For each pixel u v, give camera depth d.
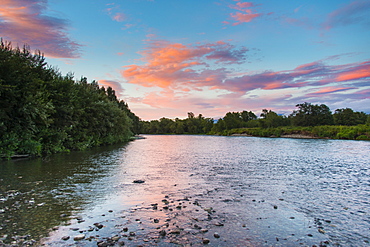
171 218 7.09
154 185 11.39
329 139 78.56
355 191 10.77
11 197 8.88
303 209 8.18
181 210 7.82
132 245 5.33
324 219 7.27
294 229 6.48
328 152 31.69
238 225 6.66
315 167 18.02
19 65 21.23
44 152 25.66
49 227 6.23
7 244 5.22
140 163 19.45
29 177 12.66
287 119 164.88
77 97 32.97
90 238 5.62
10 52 22.08
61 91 28.31
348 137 77.31
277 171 16.03
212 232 6.15
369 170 16.75
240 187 11.25
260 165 18.92
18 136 21.48
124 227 6.33
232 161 21.56
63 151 28.86
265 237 5.93
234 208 8.13
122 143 55.62
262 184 11.97
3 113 19.33
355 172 15.92
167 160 21.97
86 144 34.38
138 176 13.62
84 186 10.88
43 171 14.59
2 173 13.73
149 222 6.74
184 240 5.64
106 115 45.97
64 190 10.08
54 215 7.13
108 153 28.14
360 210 8.16
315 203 8.88
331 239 5.91
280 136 110.94
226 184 11.87
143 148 39.03
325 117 134.38
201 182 12.28
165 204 8.47
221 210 7.91
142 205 8.29
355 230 6.50
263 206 8.41
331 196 9.88
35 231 5.96
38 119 22.88
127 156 25.03
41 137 24.58
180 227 6.42
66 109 27.50
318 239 5.89
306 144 51.72
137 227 6.36
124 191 10.12
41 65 26.83
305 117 137.75
